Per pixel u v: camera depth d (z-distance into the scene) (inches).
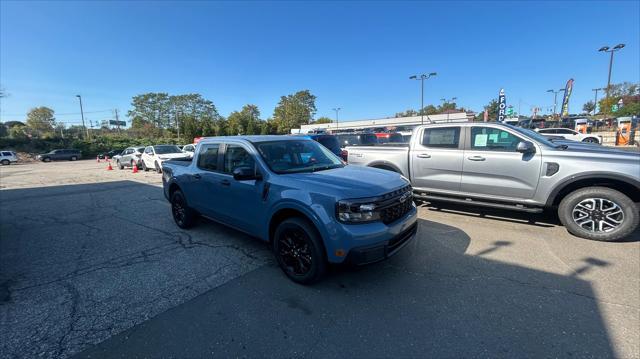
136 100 3762.3
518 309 112.0
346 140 462.0
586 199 173.9
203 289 134.2
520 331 100.0
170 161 237.8
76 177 633.6
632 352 89.2
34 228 240.5
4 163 1460.4
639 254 153.8
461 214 234.4
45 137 1939.0
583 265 144.0
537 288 125.6
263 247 180.4
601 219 171.3
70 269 159.9
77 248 191.3
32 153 1759.4
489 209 246.8
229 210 170.7
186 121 2522.1
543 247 166.4
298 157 166.9
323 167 163.9
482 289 126.3
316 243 125.0
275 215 143.8
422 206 259.1
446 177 224.7
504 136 203.5
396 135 649.6
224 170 176.1
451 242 177.3
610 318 104.7
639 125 960.3
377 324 106.3
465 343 95.3
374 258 120.0
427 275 139.4
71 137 2129.7
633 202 162.7
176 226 231.6
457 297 121.0
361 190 124.0
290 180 138.0
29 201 360.8
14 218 277.6
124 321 113.0
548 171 183.5
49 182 556.4
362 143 451.2
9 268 163.6
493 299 118.9
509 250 163.8
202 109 4010.8
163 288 136.4
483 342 95.5
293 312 115.0
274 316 112.9
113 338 103.5
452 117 2234.3
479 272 140.9
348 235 116.6
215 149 185.8
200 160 197.6
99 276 150.3
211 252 175.2
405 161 245.4
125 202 334.6
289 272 138.1
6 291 137.6
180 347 98.1
